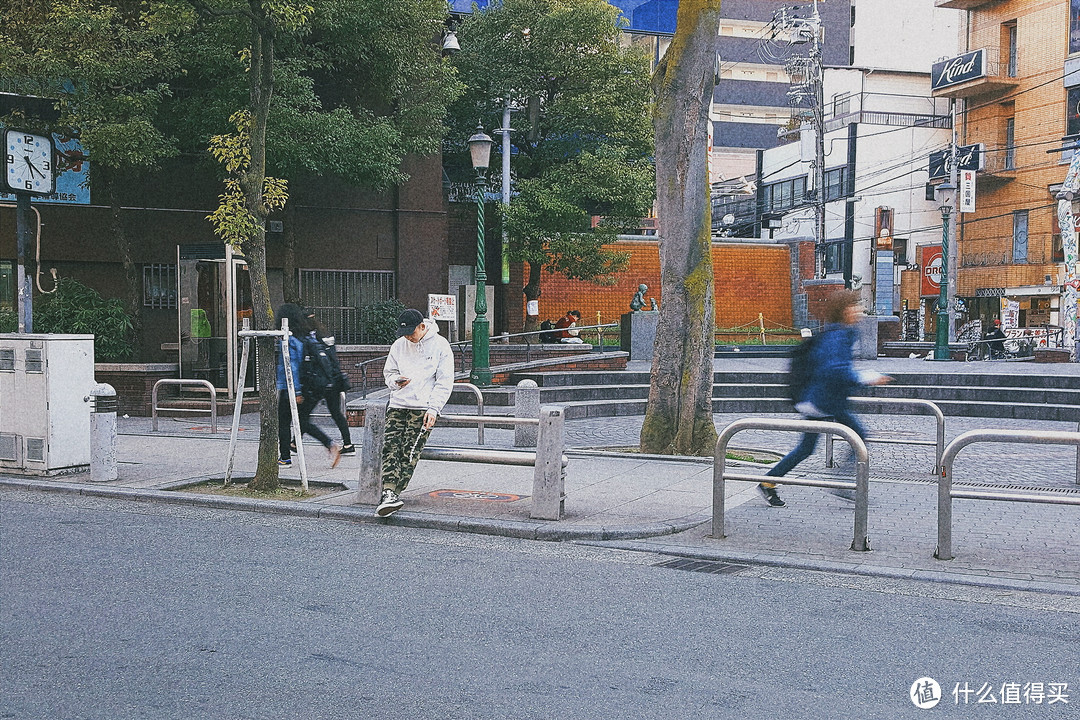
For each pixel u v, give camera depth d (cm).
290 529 730
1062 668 425
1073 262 3153
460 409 1573
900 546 657
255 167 866
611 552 661
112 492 865
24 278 1123
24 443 952
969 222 4450
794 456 783
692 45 1063
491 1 2461
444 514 758
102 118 1539
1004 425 1483
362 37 1816
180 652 439
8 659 429
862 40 5369
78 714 365
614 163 2231
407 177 1923
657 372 1102
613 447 1152
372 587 557
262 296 859
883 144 4647
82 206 1900
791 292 3534
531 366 1900
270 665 422
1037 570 594
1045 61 4088
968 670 422
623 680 406
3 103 1400
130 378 1630
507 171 2375
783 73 6234
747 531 708
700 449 1078
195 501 834
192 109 1692
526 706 376
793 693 392
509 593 547
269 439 864
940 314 2645
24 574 581
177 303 1816
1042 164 4091
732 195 5638
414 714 367
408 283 2138
